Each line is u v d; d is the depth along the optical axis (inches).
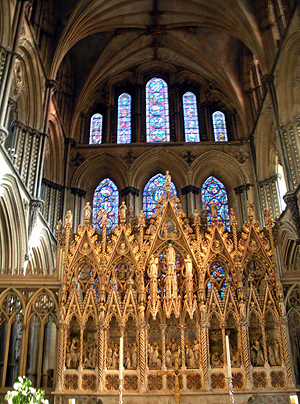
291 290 559.5
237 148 1289.4
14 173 804.6
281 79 996.6
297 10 885.8
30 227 893.8
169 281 539.2
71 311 537.3
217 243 572.7
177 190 1278.3
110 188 1286.9
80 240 573.3
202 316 531.5
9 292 559.5
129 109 1411.2
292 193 895.1
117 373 515.2
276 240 580.4
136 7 1266.0
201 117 1376.7
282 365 524.4
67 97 1321.4
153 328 550.3
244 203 1219.2
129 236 581.3
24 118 972.6
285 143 964.0
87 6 1135.6
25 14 867.4
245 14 1117.1
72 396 504.1
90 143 1359.5
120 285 564.7
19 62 920.9
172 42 1396.4
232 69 1355.8
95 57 1370.6
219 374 518.0
